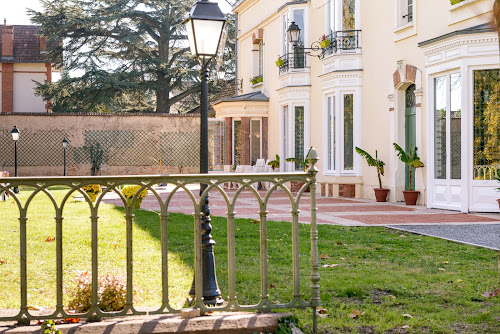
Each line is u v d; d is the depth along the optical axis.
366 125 17.27
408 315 4.62
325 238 8.78
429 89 13.62
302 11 21.12
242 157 24.67
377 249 7.80
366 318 4.59
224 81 38.12
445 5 13.49
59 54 36.34
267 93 24.70
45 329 3.77
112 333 3.81
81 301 4.39
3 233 9.33
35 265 6.73
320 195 19.45
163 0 37.78
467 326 4.41
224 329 3.99
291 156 21.39
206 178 4.11
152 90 38.31
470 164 12.37
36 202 15.78
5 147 29.41
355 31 17.53
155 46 38.91
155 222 10.88
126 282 4.48
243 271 6.32
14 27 45.34
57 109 36.53
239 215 12.40
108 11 36.16
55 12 35.75
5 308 4.83
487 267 6.49
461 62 12.34
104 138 30.22
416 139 14.67
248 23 26.94
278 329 4.08
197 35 4.98
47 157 29.77
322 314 4.67
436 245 8.07
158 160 30.64
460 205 12.66
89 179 3.92
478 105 12.28
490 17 4.07
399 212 12.88
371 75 16.95
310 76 20.80
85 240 8.53
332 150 18.58
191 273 6.20
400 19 15.47
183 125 30.91
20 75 42.19
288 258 7.11
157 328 3.89
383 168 16.28
